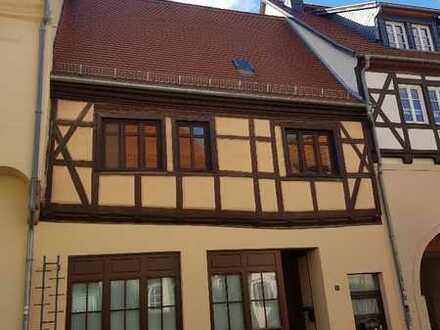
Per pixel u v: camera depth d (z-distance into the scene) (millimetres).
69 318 8211
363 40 13391
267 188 10188
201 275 9188
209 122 10148
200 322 8922
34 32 8648
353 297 10398
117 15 12672
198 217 9461
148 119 9711
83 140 9117
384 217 10969
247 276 9664
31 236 8133
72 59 9969
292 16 14969
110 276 8695
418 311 10500
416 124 11859
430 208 11336
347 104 11336
